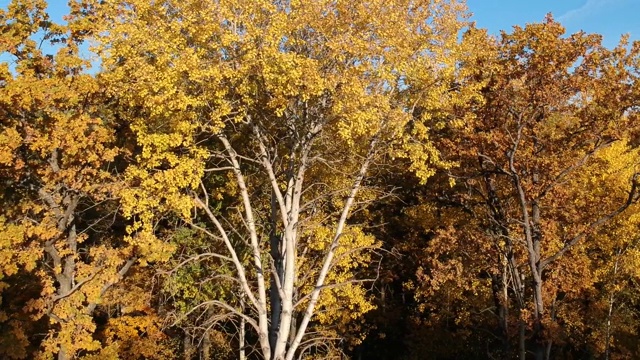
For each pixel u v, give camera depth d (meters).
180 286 14.42
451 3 11.83
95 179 14.10
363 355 26.45
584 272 14.75
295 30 10.81
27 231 12.99
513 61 13.87
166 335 17.86
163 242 14.30
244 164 15.91
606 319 17.06
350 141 10.68
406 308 25.14
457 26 11.83
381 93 11.47
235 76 10.55
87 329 14.27
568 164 13.99
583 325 17.86
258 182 15.74
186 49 9.98
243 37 10.28
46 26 14.02
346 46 10.23
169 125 11.47
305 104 11.52
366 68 10.50
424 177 11.79
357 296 15.54
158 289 17.05
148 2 10.55
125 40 10.60
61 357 13.71
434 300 20.69
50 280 13.57
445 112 12.56
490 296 18.94
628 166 15.50
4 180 14.34
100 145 13.23
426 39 11.45
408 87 12.03
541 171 14.30
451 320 23.03
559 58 13.29
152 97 10.23
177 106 10.31
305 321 11.93
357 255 15.32
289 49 11.45
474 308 19.17
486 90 13.95
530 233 14.33
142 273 16.92
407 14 11.50
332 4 10.83
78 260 15.16
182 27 10.46
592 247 17.20
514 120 14.38
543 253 15.50
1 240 12.66
